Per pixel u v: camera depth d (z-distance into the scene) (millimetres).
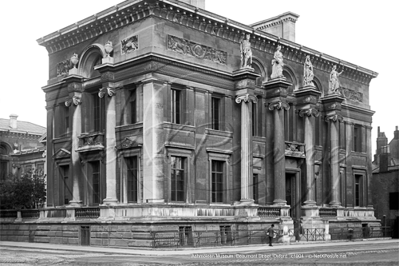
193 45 29188
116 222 29375
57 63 30141
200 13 29047
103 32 29109
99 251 26000
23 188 41312
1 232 39156
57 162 30766
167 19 27688
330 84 18469
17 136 48469
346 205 23578
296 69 35250
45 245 31922
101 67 28172
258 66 35156
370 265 13281
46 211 34625
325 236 29844
